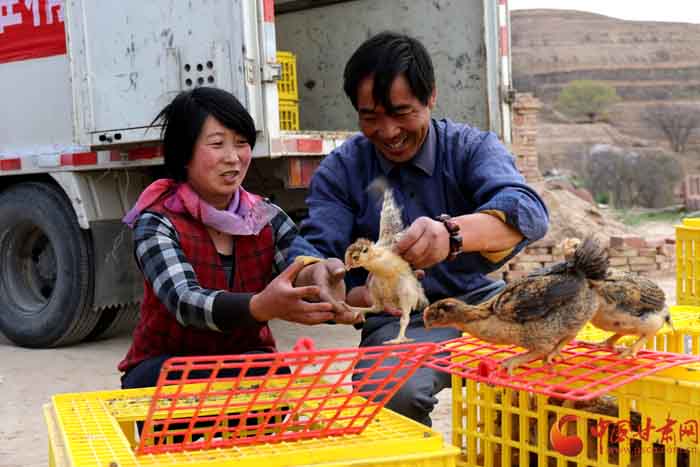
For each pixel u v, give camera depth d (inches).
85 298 274.4
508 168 131.0
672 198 1405.0
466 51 277.0
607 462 98.3
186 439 83.5
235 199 121.3
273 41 228.5
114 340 298.8
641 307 93.5
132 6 236.8
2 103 292.4
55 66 277.0
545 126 2202.3
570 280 90.0
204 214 116.4
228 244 122.0
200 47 228.2
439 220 109.4
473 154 134.6
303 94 314.7
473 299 134.0
